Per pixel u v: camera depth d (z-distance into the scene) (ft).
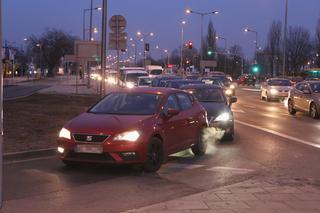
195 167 35.24
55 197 26.30
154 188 28.58
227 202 25.18
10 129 50.03
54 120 59.41
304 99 80.33
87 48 119.14
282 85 125.59
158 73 202.39
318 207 24.30
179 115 37.27
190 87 53.42
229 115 48.70
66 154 32.53
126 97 36.99
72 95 120.37
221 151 42.78
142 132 32.48
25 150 38.68
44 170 33.30
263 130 59.26
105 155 31.68
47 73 375.45
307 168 35.06
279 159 38.81
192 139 39.04
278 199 25.84
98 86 141.79
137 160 32.12
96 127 32.22
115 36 72.74
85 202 25.36
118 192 27.55
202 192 27.53
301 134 55.52
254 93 176.86
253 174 32.81
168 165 35.94
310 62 343.46
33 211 23.66
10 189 27.91
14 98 104.22
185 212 23.30
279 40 332.19
